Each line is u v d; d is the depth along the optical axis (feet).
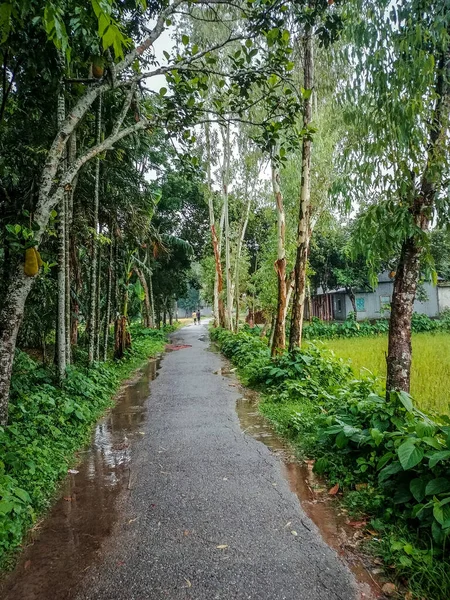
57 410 19.42
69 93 21.17
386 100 15.12
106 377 30.37
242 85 20.66
